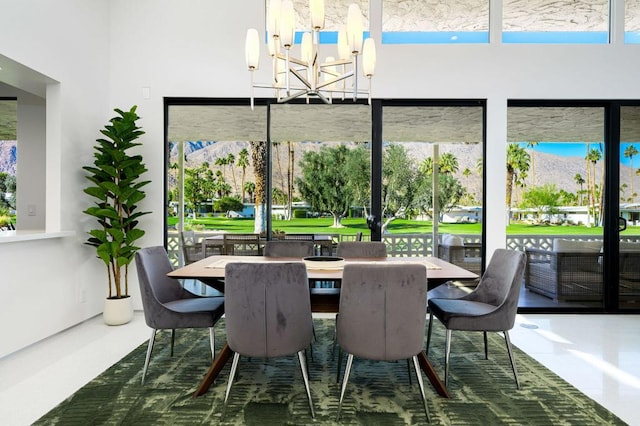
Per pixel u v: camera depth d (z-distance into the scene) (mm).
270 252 3033
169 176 3951
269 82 3777
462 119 3891
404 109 3893
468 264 3881
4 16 2535
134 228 3771
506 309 2160
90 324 3354
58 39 3066
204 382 2051
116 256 3336
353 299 1790
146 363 2184
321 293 2508
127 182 3312
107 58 3758
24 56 2717
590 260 3852
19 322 2678
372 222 3818
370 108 3783
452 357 2607
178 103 3873
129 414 1830
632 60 3738
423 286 1783
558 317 3607
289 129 3875
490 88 3756
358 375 2305
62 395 2020
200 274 2086
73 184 3291
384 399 2008
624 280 3754
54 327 3025
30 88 3242
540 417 1830
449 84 3760
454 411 1884
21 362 2477
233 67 3791
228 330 1869
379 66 3760
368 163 3850
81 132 3389
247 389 2105
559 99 3750
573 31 3805
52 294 3010
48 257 2971
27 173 4031
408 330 1794
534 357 2607
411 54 3760
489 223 3756
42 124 4035
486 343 2596
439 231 3898
